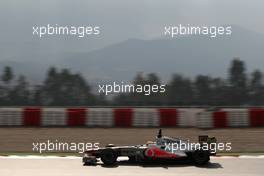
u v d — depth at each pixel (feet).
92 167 110.73
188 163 115.96
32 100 334.24
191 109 217.97
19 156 129.49
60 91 332.80
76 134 167.22
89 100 324.19
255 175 101.50
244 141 155.43
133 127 181.27
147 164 114.42
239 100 350.64
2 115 183.52
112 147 114.93
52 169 108.37
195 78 349.82
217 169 108.17
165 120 181.57
